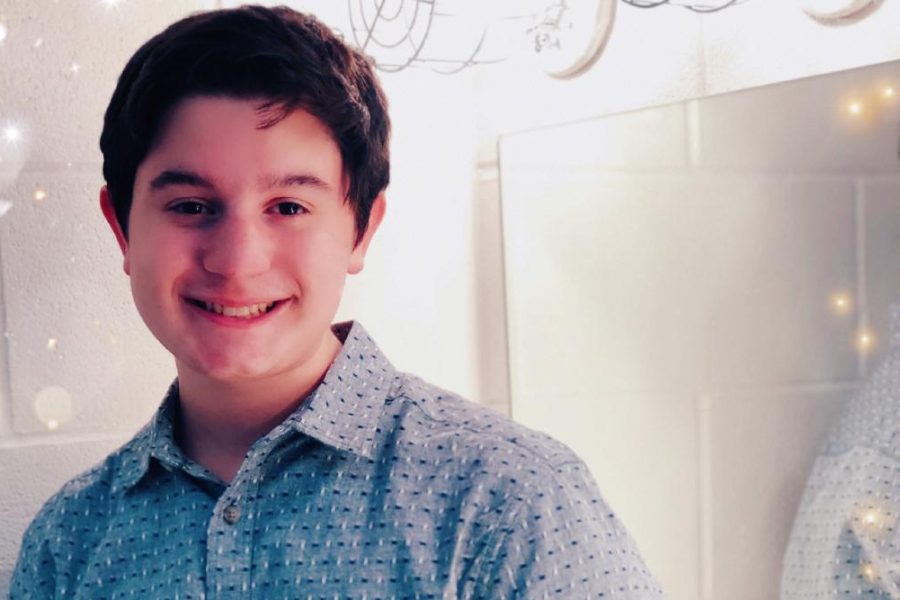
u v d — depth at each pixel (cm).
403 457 71
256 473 70
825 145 76
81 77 106
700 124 90
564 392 111
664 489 97
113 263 108
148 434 79
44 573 81
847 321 75
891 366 71
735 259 86
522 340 118
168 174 68
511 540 67
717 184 88
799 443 80
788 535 82
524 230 117
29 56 103
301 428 70
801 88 79
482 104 127
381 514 69
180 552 72
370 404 74
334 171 71
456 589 67
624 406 102
